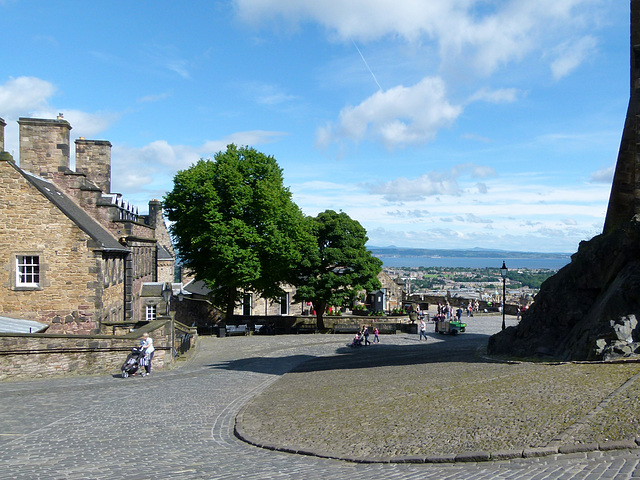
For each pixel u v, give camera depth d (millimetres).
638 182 19031
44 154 35375
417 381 15383
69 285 28047
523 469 7723
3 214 27859
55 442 11328
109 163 42188
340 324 44312
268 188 40844
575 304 19172
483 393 12289
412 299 71812
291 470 8742
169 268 65688
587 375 12508
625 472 6891
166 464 9383
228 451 10594
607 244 18922
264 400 15898
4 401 16297
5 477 8508
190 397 17000
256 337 39750
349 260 44531
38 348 21500
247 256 38844
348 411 12750
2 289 27812
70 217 28000
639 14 20812
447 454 8836
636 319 15609
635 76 20219
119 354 23062
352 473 8391
